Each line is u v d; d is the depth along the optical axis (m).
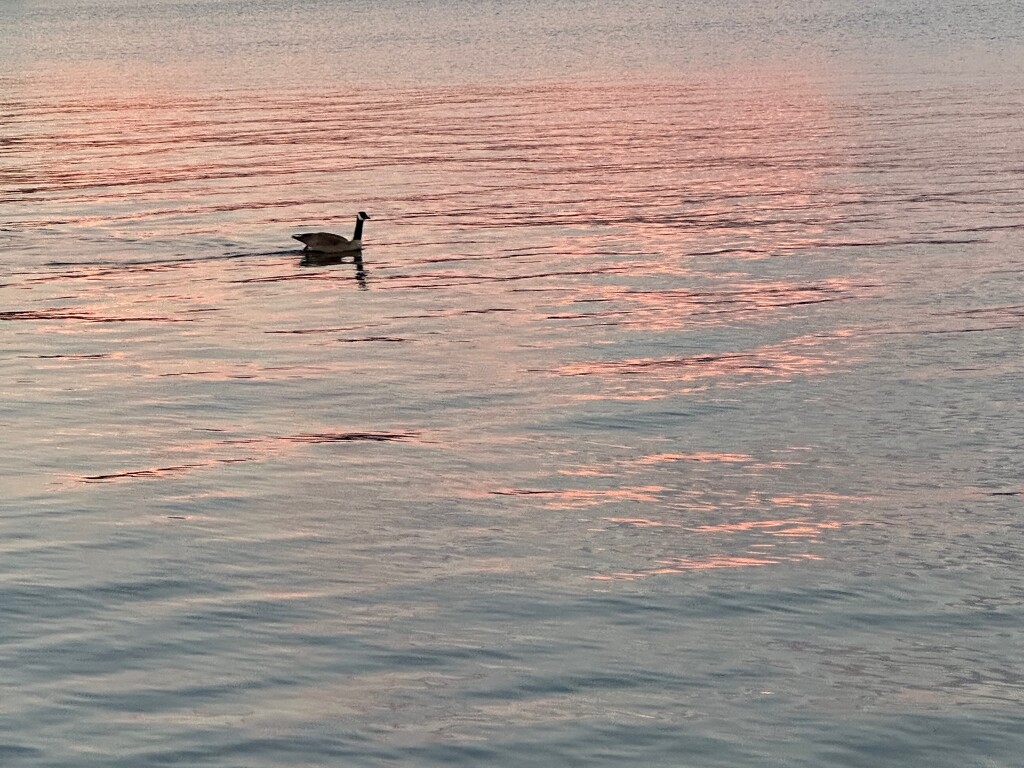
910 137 42.22
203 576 10.02
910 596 9.84
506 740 7.43
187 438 14.23
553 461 13.47
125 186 35.91
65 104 63.59
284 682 8.15
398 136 46.53
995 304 20.61
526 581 10.05
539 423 14.92
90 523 11.27
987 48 78.69
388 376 17.09
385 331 19.70
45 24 142.25
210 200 33.16
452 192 33.78
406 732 7.50
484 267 24.52
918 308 20.55
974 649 8.88
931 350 18.09
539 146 43.09
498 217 29.95
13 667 8.28
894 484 12.70
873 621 9.35
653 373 17.17
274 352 18.47
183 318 20.73
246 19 138.12
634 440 14.25
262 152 42.97
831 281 22.64
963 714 7.88
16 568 10.12
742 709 7.89
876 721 7.76
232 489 12.37
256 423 14.90
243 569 10.21
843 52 81.50
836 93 58.22
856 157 38.44
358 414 15.30
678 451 13.84
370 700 7.91
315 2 167.12
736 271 23.69
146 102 63.50
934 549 10.89
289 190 34.62
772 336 19.08
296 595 9.67
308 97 63.28
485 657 8.59
